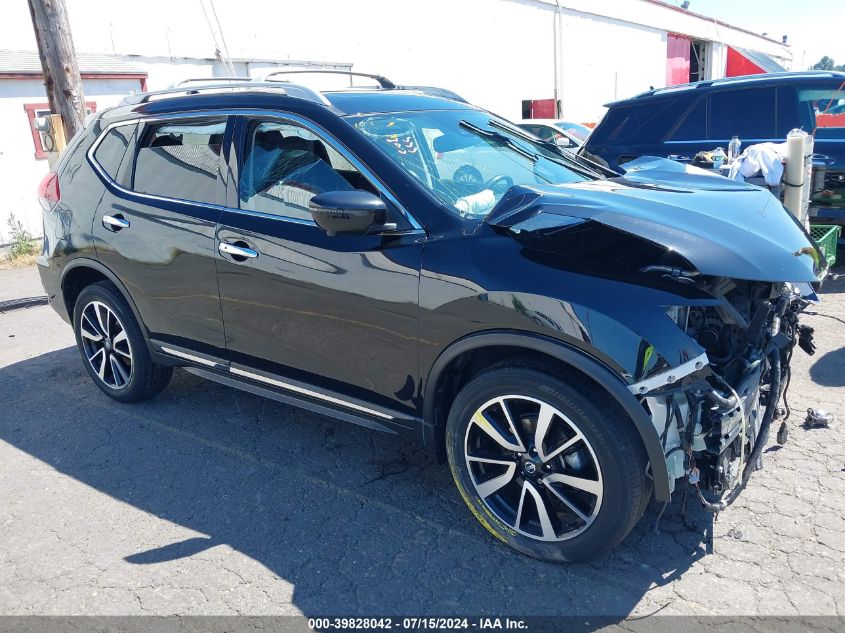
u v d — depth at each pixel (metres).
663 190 3.12
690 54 33.09
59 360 5.29
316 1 13.35
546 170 3.58
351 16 14.23
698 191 3.14
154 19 10.88
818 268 3.04
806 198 5.43
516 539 2.79
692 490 3.19
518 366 2.62
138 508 3.26
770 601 2.51
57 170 4.39
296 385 3.37
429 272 2.76
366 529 3.04
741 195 3.15
